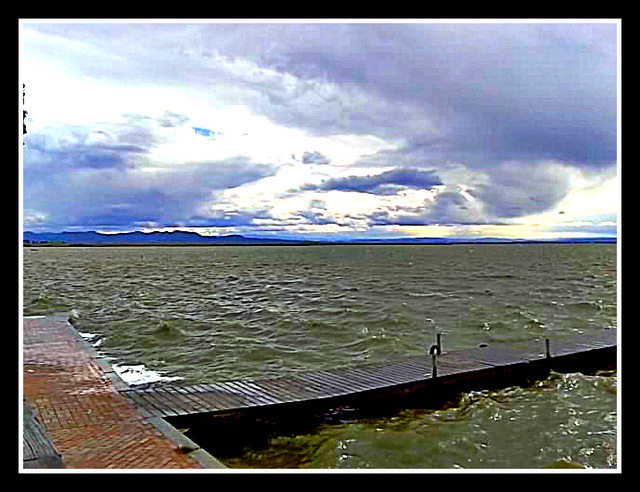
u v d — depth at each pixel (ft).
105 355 38.63
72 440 17.83
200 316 55.62
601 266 156.04
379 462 19.24
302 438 21.65
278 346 41.14
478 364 30.30
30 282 96.63
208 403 22.71
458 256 247.29
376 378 27.14
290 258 234.79
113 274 123.54
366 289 85.61
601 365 33.96
